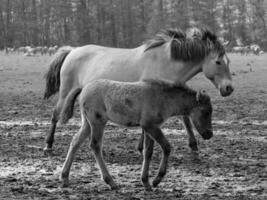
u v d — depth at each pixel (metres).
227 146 13.45
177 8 91.00
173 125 16.52
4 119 18.11
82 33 95.31
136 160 11.81
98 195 9.09
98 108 9.58
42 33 102.25
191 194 9.12
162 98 9.39
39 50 74.56
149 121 9.33
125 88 9.41
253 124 16.89
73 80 13.35
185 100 9.55
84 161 11.76
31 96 25.03
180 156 12.17
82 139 9.83
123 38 96.44
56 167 11.26
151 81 9.44
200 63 12.23
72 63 13.36
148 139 9.47
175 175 10.51
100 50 13.20
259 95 24.61
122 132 15.39
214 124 16.91
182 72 12.14
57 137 14.75
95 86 9.62
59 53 14.09
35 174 10.66
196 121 9.68
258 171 10.85
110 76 12.46
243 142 13.98
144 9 98.38
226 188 9.58
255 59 53.41
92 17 97.06
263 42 93.25
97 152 9.63
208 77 12.32
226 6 101.38
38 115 19.08
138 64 12.26
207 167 11.19
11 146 13.52
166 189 9.51
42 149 13.19
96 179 10.23
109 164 11.44
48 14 101.19
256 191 9.37
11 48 86.69
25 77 34.09
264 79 31.17
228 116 18.55
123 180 10.15
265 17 101.06
